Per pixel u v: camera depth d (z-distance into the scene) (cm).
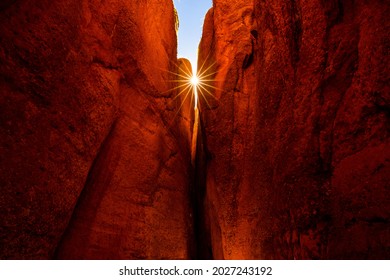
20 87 348
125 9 642
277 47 544
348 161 307
